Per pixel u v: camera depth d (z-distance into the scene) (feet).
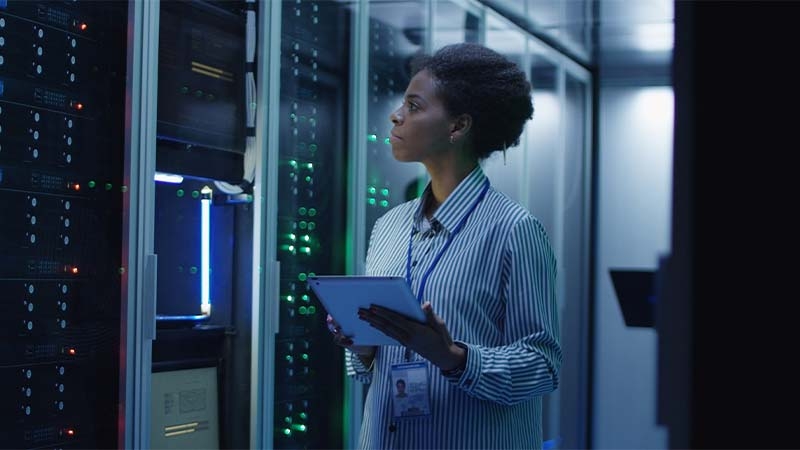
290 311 12.18
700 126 2.18
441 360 5.17
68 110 8.96
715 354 2.15
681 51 2.21
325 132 12.76
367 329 5.45
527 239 5.65
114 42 9.47
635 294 3.92
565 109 21.53
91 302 9.09
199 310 11.19
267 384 11.30
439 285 5.70
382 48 13.94
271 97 11.47
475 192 5.94
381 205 13.80
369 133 13.65
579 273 22.65
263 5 11.46
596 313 22.74
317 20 12.63
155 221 10.79
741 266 2.14
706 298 2.16
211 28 10.89
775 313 2.12
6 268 8.30
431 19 14.12
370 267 6.40
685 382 2.17
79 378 8.95
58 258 8.80
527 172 18.42
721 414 2.14
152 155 9.66
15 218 8.40
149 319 9.40
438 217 5.89
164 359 10.58
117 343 9.27
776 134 2.14
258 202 11.27
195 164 10.68
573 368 22.33
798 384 2.11
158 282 10.79
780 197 2.13
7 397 8.28
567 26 18.13
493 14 16.56
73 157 8.99
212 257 11.52
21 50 8.51
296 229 12.27
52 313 8.73
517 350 5.48
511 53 18.34
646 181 22.40
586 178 22.67
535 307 5.59
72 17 9.04
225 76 11.12
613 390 22.41
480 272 5.66
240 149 11.34
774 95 2.14
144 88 9.59
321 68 12.69
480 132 5.96
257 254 11.23
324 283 5.14
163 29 10.19
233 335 11.34
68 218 8.91
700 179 2.18
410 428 5.69
